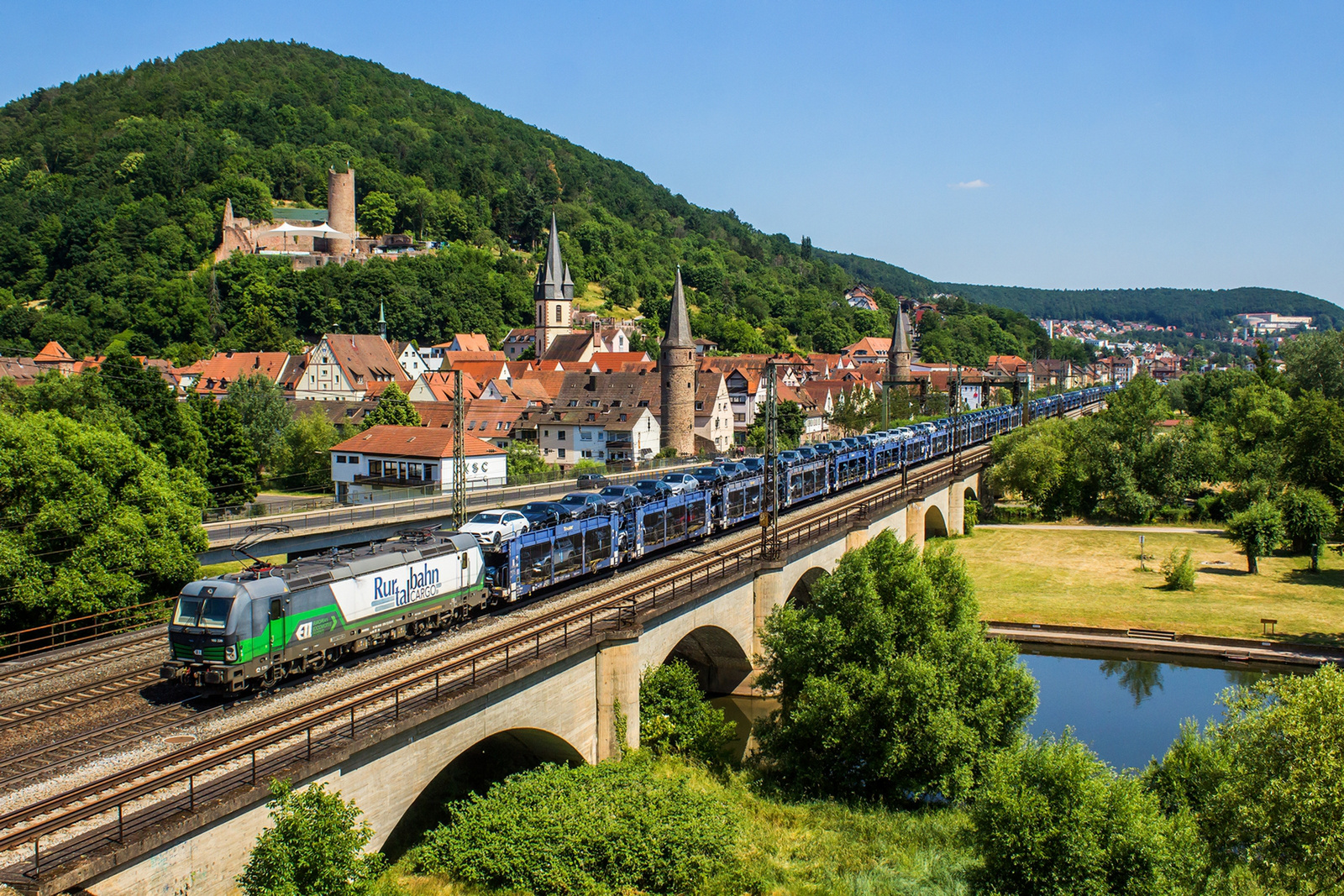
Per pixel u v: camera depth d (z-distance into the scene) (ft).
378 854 79.46
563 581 146.51
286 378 537.24
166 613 154.92
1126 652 201.36
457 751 94.53
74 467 151.33
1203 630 207.62
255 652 96.27
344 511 234.38
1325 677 93.76
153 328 638.53
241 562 198.39
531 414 401.29
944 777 126.52
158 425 252.83
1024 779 104.88
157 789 74.08
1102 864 98.07
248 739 87.04
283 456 338.13
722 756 139.85
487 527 136.67
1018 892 100.48
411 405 378.12
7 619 142.51
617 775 110.93
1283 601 226.79
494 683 96.89
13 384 275.59
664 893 98.02
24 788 78.23
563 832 98.63
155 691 101.09
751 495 208.03
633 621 120.98
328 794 78.07
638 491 174.40
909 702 126.11
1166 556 272.72
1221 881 97.14
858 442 277.03
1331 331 474.08
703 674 169.99
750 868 106.32
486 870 96.27
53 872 62.28
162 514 159.63
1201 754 111.24
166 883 69.00
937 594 137.80
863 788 132.67
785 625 140.77
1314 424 297.94
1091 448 335.47
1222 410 465.47
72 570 146.10
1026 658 200.75
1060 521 328.90
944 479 286.46
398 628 115.24
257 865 70.03
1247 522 253.03
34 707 96.78
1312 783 88.12
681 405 386.32
